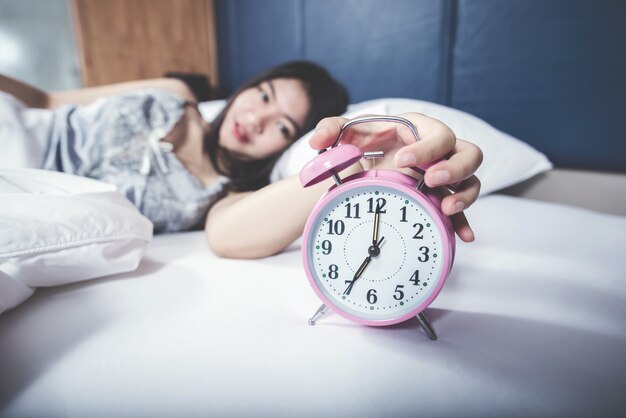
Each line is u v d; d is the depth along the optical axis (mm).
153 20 2561
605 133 921
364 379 325
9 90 1192
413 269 395
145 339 383
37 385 318
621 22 861
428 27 1264
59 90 2551
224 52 2748
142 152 877
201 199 837
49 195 484
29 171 551
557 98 992
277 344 376
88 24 2367
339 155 374
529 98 1048
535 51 1017
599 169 942
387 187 390
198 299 473
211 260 622
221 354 359
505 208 816
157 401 302
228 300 471
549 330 393
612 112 903
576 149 977
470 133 873
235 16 2518
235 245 609
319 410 293
